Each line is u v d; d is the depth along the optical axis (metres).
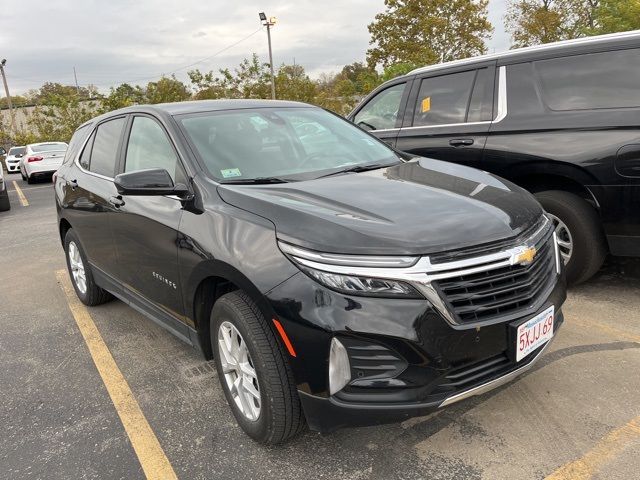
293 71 38.38
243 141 3.40
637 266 4.93
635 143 3.77
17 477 2.65
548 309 2.53
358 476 2.48
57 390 3.49
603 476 2.36
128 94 39.38
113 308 4.91
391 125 5.54
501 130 4.49
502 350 2.37
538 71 4.39
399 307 2.19
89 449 2.83
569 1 26.47
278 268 2.36
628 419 2.74
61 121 38.66
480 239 2.34
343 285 2.22
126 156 3.85
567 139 4.10
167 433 2.92
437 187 2.88
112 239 3.85
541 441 2.62
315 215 2.45
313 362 2.26
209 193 2.92
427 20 29.33
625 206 3.88
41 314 4.92
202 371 3.60
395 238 2.27
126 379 3.56
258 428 2.61
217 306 2.73
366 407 2.22
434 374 2.22
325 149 3.62
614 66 4.02
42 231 9.09
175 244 3.00
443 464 2.51
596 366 3.25
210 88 34.16
